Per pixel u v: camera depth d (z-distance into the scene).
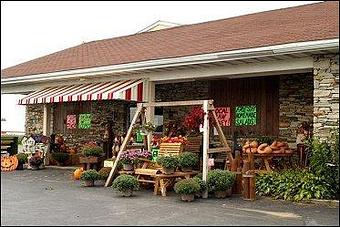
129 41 22.95
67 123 23.33
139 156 13.30
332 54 12.28
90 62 18.48
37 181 15.38
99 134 22.02
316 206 10.55
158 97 20.17
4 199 11.62
